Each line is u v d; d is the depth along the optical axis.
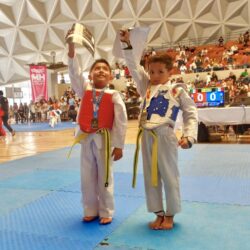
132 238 2.74
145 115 2.96
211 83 19.69
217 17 26.86
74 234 2.86
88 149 3.12
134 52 2.95
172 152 2.88
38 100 23.38
